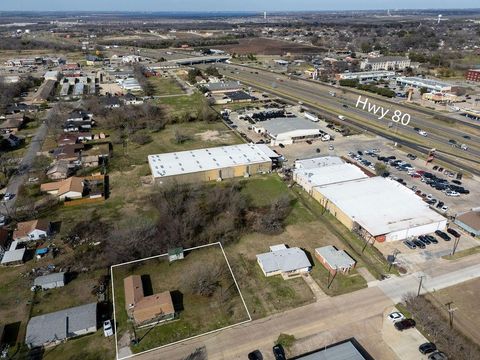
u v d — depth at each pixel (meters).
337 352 36.44
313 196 68.19
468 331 40.09
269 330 40.50
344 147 92.00
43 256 51.75
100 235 56.62
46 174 75.00
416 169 79.12
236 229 58.47
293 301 44.41
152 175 73.81
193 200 65.06
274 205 63.62
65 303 43.97
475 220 57.84
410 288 46.16
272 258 49.81
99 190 68.94
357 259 51.56
